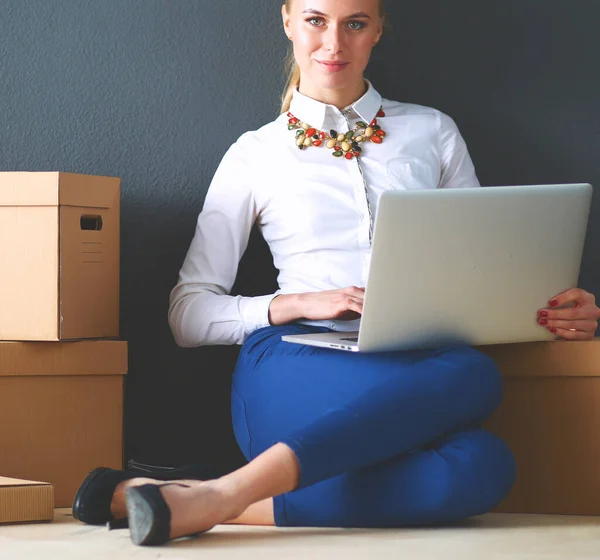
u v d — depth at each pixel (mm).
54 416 2145
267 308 2156
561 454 2094
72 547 1601
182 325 2268
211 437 2680
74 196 2145
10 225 2131
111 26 2611
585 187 1853
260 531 1745
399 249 1712
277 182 2297
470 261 1790
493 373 1815
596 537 1728
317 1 2201
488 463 1729
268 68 2660
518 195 1778
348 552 1533
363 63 2273
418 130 2357
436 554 1524
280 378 1925
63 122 2605
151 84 2631
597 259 2717
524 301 1922
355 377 1783
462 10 2693
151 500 1541
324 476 1640
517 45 2703
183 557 1496
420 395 1719
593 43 2713
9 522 1828
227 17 2645
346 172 2273
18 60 2588
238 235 2355
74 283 2154
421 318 1803
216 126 2654
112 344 2170
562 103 2711
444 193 1709
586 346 2059
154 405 2664
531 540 1677
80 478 2156
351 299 1993
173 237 2654
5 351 2107
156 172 2643
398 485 1725
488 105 2705
